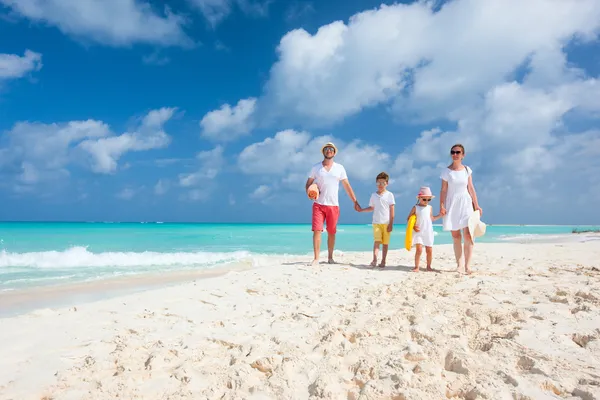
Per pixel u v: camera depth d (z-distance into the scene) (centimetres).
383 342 298
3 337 334
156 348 300
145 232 2880
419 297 448
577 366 236
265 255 1184
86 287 673
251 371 256
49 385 242
